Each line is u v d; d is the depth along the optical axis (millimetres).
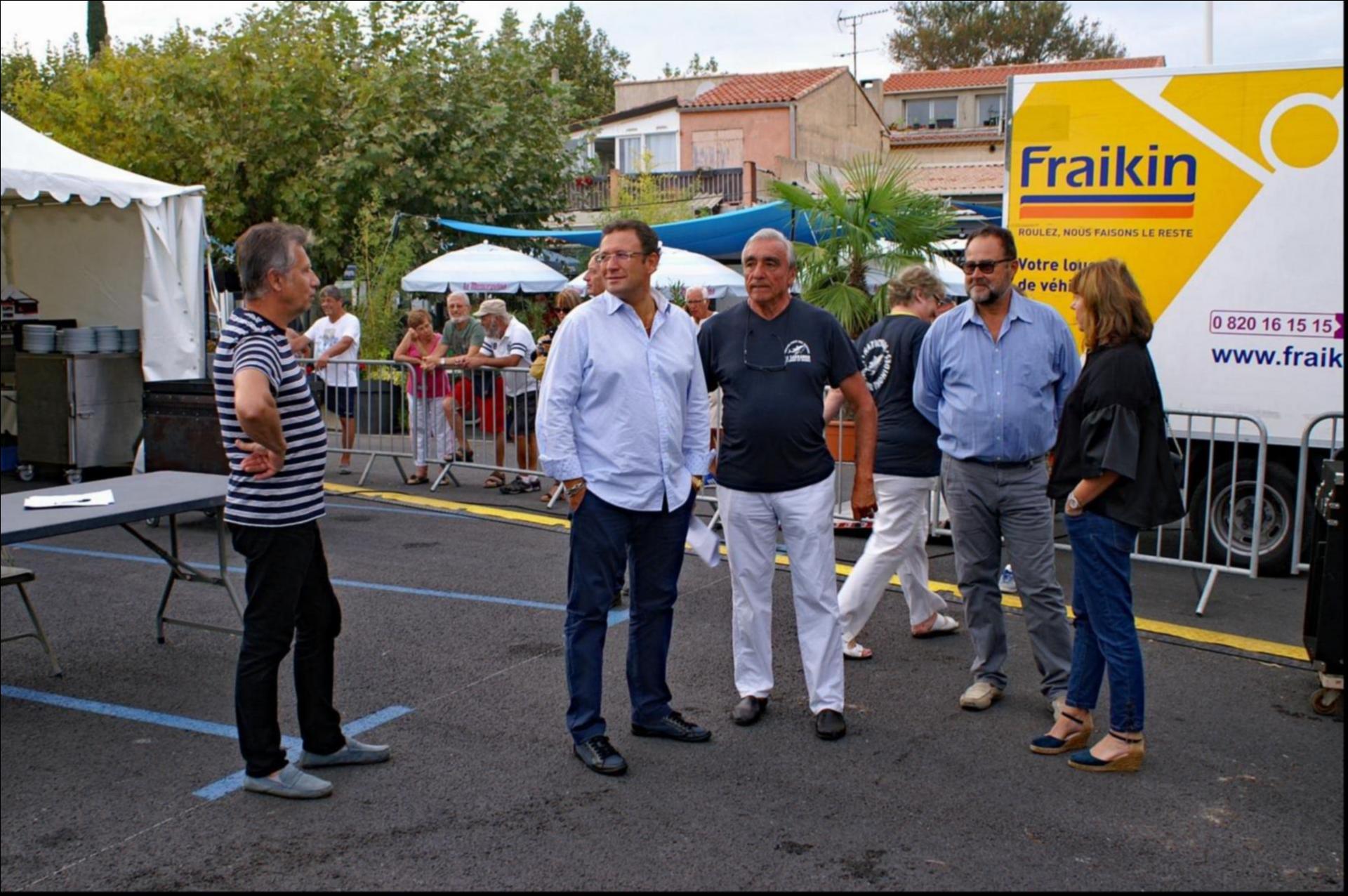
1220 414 7023
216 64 19203
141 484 5805
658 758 4547
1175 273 7695
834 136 34844
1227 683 5516
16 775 4355
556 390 4414
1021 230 8047
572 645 4480
